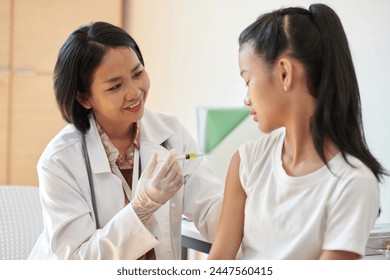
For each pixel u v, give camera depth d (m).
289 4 2.46
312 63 1.21
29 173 3.94
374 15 2.02
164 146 1.86
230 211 1.42
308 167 1.25
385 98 1.99
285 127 1.30
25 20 3.86
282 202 1.27
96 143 1.73
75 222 1.64
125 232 1.56
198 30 3.27
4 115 3.90
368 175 1.18
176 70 3.51
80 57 1.63
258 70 1.25
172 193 1.55
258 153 1.37
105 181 1.71
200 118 1.99
